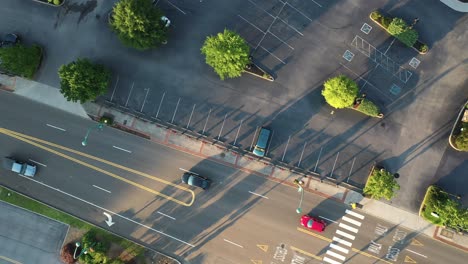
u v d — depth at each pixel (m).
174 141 57.34
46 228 57.91
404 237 55.94
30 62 54.56
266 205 56.84
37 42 57.91
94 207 57.72
